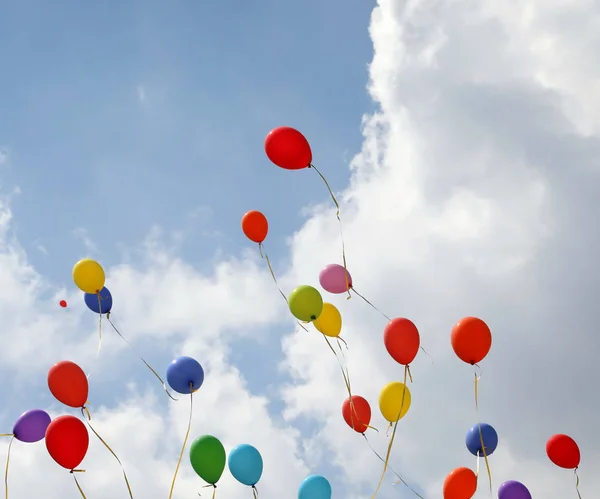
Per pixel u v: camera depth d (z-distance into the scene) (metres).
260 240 7.98
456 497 6.68
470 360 6.62
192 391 7.06
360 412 7.32
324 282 7.41
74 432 6.32
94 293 7.55
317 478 6.70
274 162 7.23
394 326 6.64
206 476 6.65
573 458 7.08
